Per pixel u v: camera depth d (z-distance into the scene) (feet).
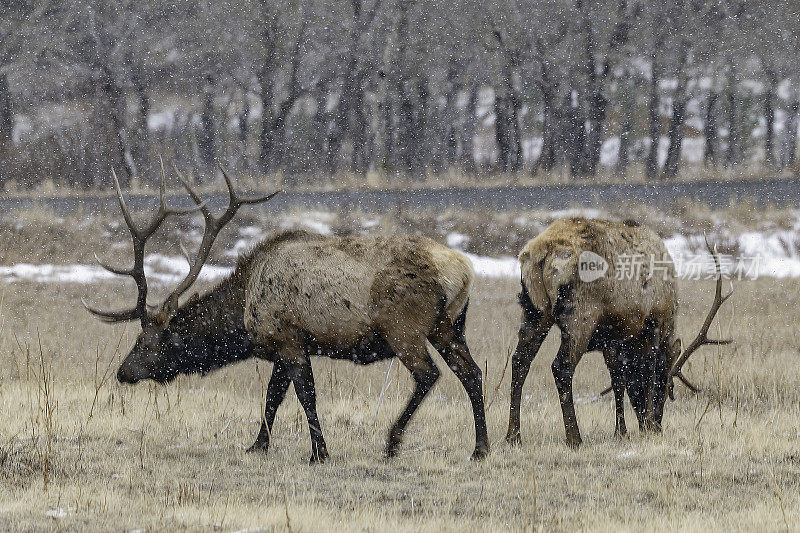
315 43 376.89
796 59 361.30
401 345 84.79
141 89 376.07
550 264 88.99
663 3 355.15
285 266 86.22
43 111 384.06
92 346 141.59
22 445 88.12
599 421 103.19
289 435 97.25
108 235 247.09
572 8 360.28
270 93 366.63
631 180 330.95
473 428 98.94
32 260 231.71
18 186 350.23
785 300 178.60
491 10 365.20
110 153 364.99
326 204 274.98
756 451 88.48
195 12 382.01
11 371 126.11
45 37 380.37
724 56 358.64
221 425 100.78
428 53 369.71
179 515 67.26
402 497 74.84
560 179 329.11
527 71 361.51
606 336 93.09
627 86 378.94
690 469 82.17
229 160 387.96
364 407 109.19
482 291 190.29
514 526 66.39
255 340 87.92
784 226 236.63
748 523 66.69
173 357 91.25
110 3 379.55
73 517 67.26
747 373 122.72
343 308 84.43
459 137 389.60
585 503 72.79
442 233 245.65
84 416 101.09
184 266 223.92
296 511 68.49
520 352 92.07
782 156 361.51
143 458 86.12
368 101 388.37
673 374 101.60
